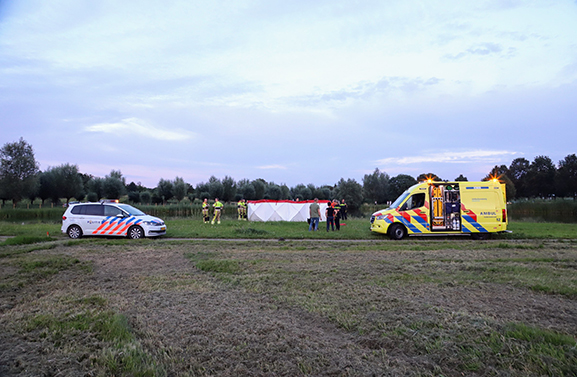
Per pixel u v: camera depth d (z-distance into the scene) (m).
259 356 4.23
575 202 41.34
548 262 9.96
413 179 81.06
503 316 5.35
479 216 15.97
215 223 24.00
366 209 64.75
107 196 56.97
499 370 3.80
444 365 3.95
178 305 6.15
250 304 6.21
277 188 73.88
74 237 16.41
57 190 49.78
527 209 42.25
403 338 4.62
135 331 5.02
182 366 4.02
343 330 5.05
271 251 12.29
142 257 11.00
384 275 8.16
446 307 5.76
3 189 42.06
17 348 4.44
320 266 9.31
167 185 62.53
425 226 16.06
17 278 8.16
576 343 4.26
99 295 6.78
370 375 3.76
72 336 4.82
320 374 3.81
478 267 9.01
